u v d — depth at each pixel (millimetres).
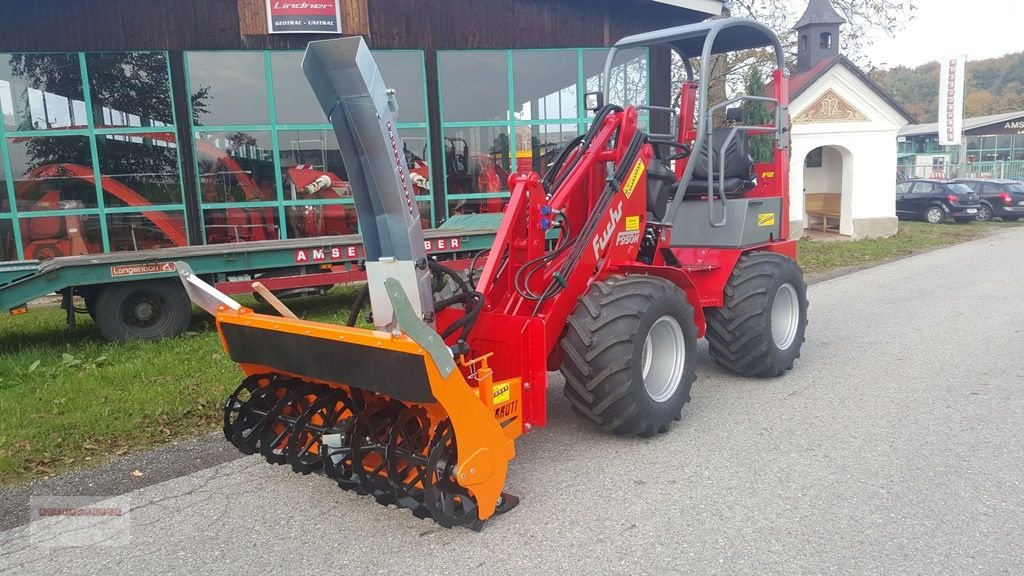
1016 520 3131
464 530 3207
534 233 3838
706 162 5332
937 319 7395
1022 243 14859
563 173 4234
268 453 3654
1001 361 5699
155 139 9656
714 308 5172
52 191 9492
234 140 9891
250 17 9695
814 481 3580
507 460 3254
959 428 4254
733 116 5113
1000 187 21547
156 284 7012
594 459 3938
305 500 3576
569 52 11117
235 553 3086
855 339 6641
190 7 9508
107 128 9516
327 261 7695
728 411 4676
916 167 37156
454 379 2943
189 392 5125
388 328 3174
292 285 7609
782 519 3199
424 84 10508
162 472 3961
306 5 9812
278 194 10086
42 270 6426
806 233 17750
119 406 4840
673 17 11617
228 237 9984
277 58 9891
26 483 3852
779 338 5406
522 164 11102
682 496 3461
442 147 10688
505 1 10695
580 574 2814
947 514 3201
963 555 2859
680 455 3963
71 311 7008
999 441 4035
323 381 3436
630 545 3020
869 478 3596
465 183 10867
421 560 2965
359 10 10055
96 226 9633
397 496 3129
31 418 4664
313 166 10188
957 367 5570
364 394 3506
